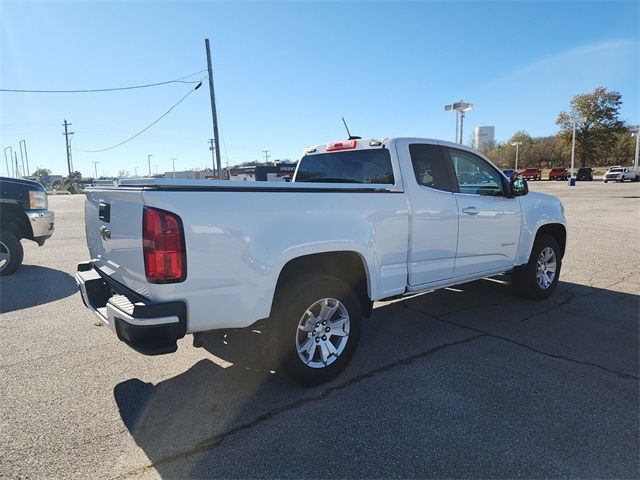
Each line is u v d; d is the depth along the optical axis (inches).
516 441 112.1
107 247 136.3
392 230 158.9
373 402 131.2
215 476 100.4
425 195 170.1
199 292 115.3
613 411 125.7
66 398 134.3
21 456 107.1
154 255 110.4
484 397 133.7
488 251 200.4
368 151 177.8
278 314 132.6
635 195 1133.7
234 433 116.3
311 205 135.1
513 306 225.5
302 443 111.8
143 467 103.5
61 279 288.8
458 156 191.3
